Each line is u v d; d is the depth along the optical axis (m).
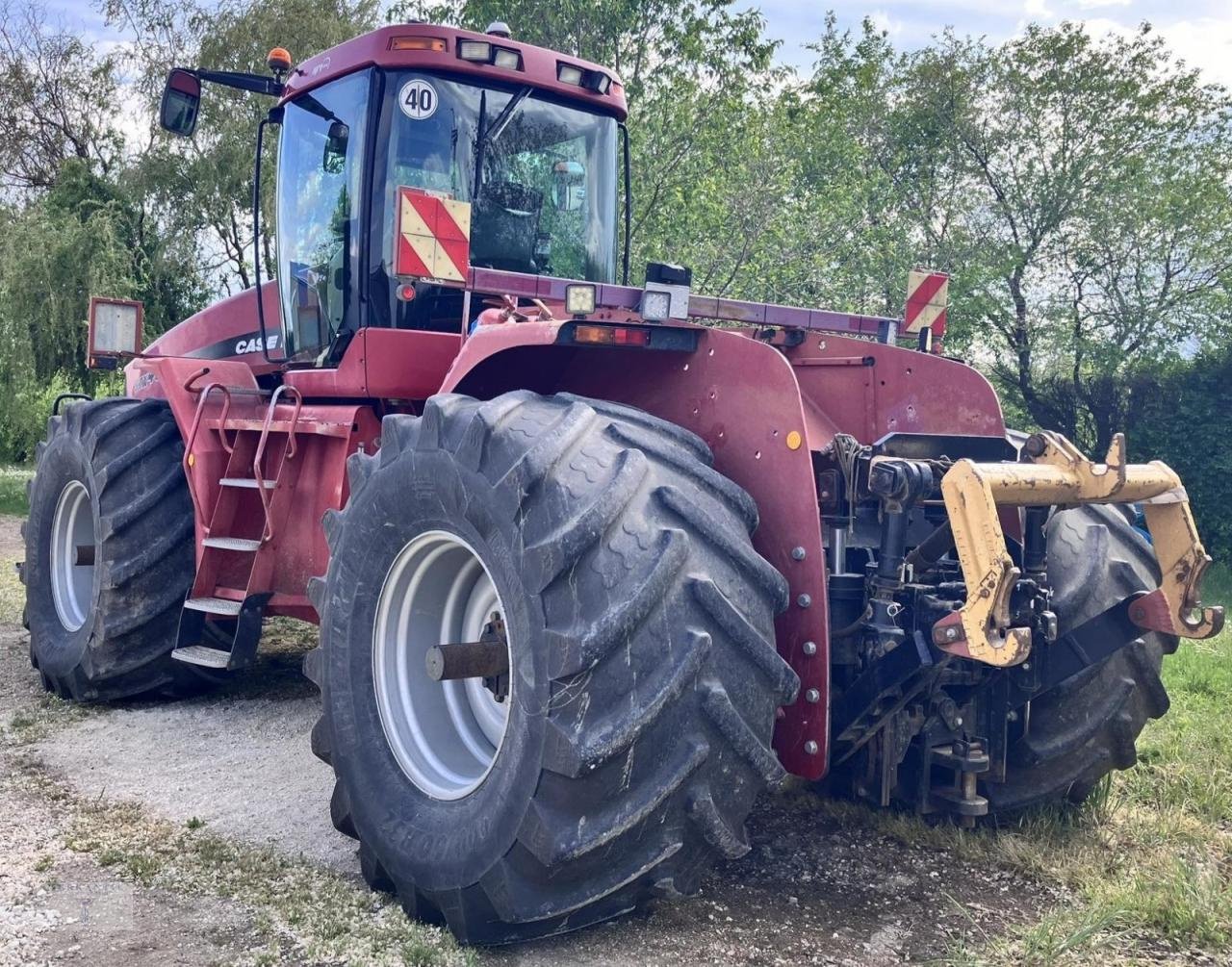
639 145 12.35
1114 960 2.59
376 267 4.09
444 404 2.80
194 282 20.56
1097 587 3.19
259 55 19.12
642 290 3.30
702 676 2.39
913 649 2.78
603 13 12.27
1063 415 13.92
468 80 4.17
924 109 15.34
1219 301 13.46
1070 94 14.60
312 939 2.62
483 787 2.58
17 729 4.47
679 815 2.43
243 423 4.40
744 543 2.55
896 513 2.83
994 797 3.37
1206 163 14.23
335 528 3.13
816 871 3.11
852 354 3.66
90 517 5.23
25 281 16.91
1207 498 12.34
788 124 13.63
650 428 2.81
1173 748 4.21
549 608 2.39
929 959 2.59
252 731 4.46
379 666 2.98
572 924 2.54
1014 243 14.60
